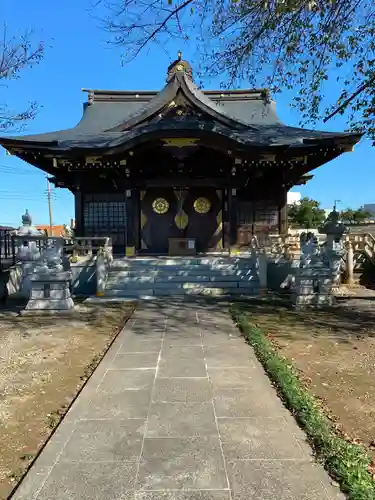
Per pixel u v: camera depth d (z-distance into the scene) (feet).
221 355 21.65
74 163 53.11
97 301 39.40
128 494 10.01
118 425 13.65
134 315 32.91
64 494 10.06
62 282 33.96
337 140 47.19
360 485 10.03
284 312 33.35
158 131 47.75
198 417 14.21
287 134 56.90
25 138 54.44
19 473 11.10
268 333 26.37
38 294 33.99
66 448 12.19
